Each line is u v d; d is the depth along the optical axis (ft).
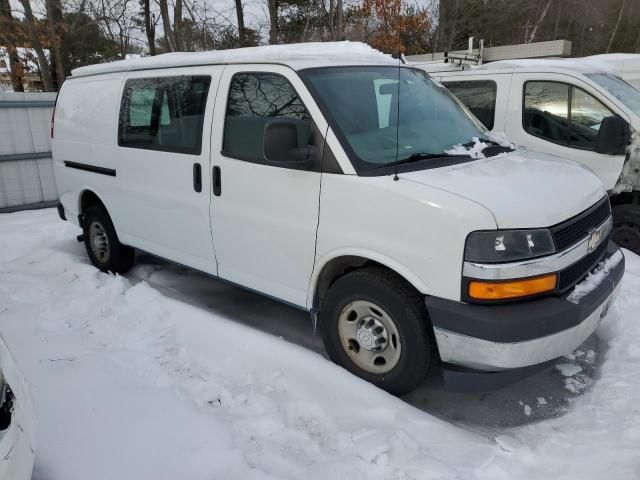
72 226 24.21
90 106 17.44
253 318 14.94
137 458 8.97
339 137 10.95
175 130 14.24
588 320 10.00
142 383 11.16
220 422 9.93
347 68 12.50
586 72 19.30
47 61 47.03
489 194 9.75
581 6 90.48
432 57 27.37
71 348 12.57
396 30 60.18
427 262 9.73
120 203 16.47
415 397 11.36
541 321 9.25
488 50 24.98
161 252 15.48
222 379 11.33
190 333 13.03
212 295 16.43
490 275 9.21
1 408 6.41
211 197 13.30
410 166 10.93
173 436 9.50
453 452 9.20
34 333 13.41
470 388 9.88
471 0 70.79
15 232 23.35
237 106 12.69
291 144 10.83
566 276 9.89
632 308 14.40
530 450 9.35
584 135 18.71
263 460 8.98
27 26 43.80
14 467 6.20
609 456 9.04
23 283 17.03
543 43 23.56
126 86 15.94
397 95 12.76
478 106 20.98
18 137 27.61
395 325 10.50
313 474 8.62
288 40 60.23
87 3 43.96
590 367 12.24
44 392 10.69
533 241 9.37
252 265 12.81
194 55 14.30
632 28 102.06
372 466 8.73
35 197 28.58
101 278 17.28
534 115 19.70
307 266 11.61
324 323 11.69
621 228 19.25
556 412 10.67
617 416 10.16
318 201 11.14
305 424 9.87
